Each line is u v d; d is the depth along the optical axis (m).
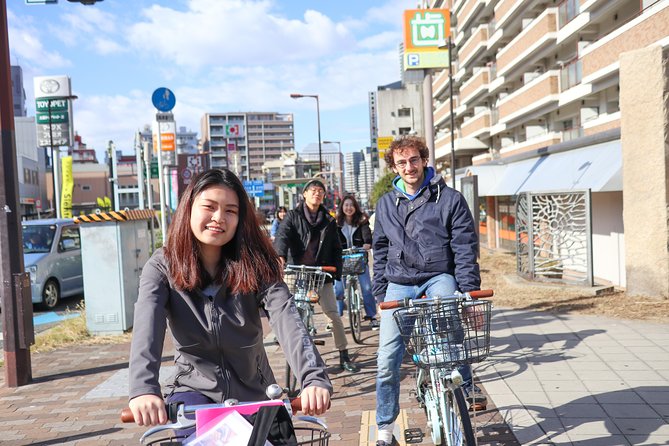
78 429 4.73
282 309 2.24
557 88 26.88
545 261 11.75
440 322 3.05
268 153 160.62
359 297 8.02
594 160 13.28
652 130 9.12
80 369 6.81
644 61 9.18
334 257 6.25
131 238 9.23
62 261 12.84
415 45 17.20
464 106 47.03
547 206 11.81
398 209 3.91
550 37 27.78
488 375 5.54
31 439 4.54
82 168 94.75
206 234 2.20
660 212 9.10
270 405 1.85
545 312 8.67
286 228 6.12
